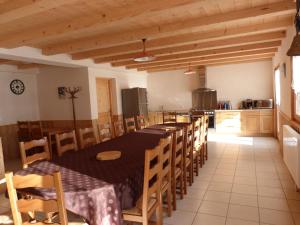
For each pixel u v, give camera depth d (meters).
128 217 2.04
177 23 3.43
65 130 6.02
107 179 1.98
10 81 6.26
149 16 2.87
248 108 7.43
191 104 8.48
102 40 4.01
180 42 4.19
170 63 6.63
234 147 5.95
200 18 3.28
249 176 3.90
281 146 5.12
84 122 6.17
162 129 4.54
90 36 3.97
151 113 8.48
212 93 8.03
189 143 3.61
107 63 6.48
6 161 5.83
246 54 5.88
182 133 3.13
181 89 8.57
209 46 4.65
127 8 2.75
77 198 1.75
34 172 2.28
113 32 3.81
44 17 3.00
